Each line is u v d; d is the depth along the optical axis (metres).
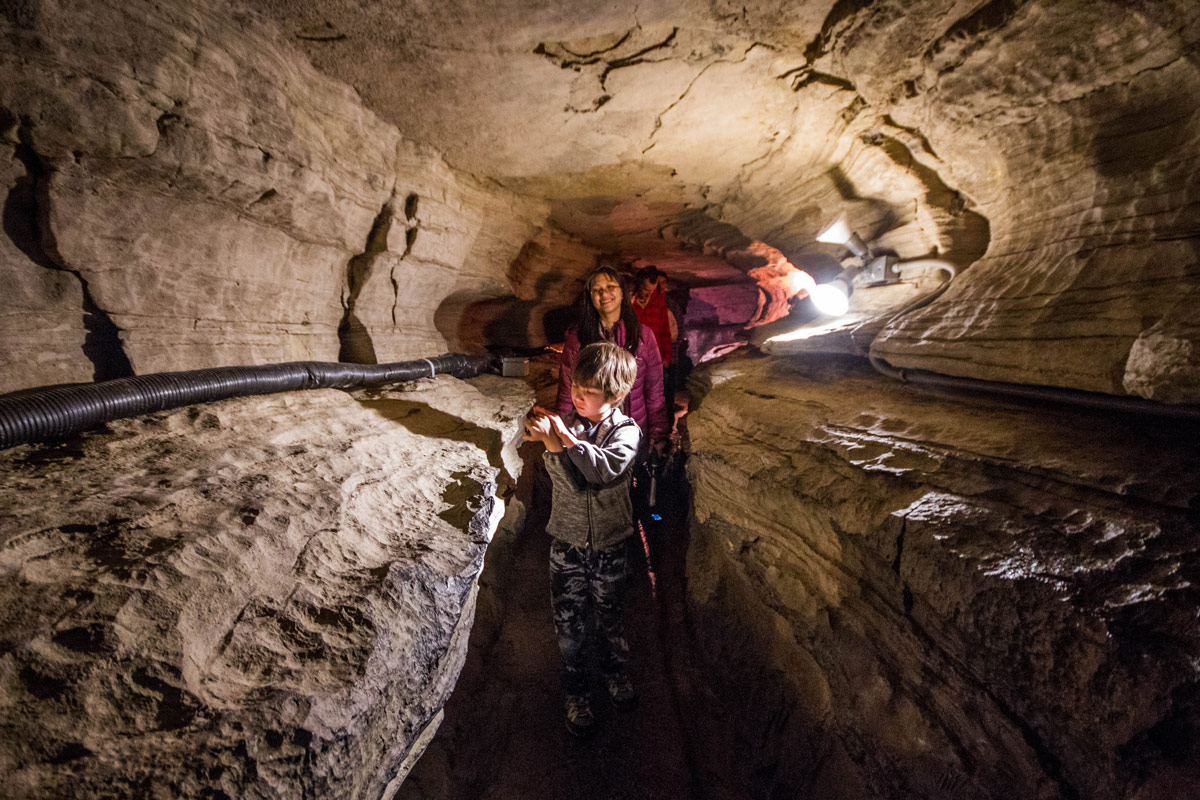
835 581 2.27
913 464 2.13
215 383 2.20
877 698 2.04
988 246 3.45
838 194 4.14
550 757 2.83
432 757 2.63
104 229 1.97
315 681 1.18
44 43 1.57
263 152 2.40
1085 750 1.25
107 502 1.39
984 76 2.47
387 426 2.71
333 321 3.55
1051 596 1.36
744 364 5.00
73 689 0.93
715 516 3.29
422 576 1.66
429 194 3.81
